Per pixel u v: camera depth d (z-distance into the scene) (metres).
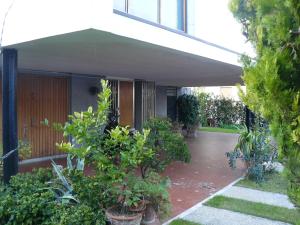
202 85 15.16
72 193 4.27
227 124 19.75
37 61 6.64
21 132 8.39
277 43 1.88
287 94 1.81
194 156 9.88
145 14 6.20
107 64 7.10
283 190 6.17
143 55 5.82
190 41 5.55
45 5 4.27
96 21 3.75
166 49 5.18
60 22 4.07
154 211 4.12
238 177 7.25
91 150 3.87
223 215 4.86
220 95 20.75
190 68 7.88
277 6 1.87
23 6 4.65
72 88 9.56
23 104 8.45
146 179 4.26
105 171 3.92
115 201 4.00
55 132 9.18
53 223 3.64
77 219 3.57
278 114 1.88
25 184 4.50
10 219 3.91
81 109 9.79
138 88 12.05
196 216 4.81
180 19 7.40
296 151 1.86
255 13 2.15
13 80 5.27
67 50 5.32
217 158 9.54
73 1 3.89
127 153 3.77
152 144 5.04
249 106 2.07
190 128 14.98
